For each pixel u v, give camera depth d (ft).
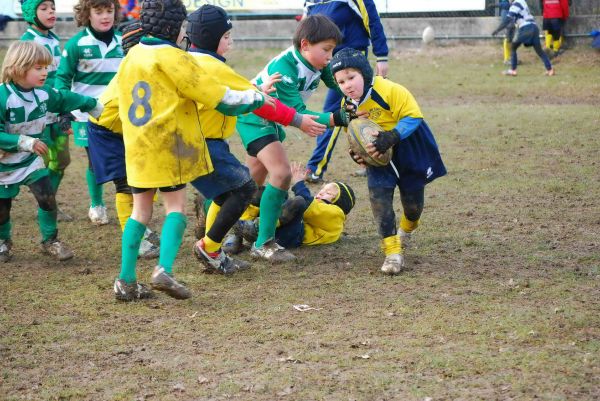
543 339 33.71
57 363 33.09
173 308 39.01
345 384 30.27
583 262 44.37
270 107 40.78
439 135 82.58
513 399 28.68
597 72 122.62
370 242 49.93
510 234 50.01
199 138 38.47
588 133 80.33
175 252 38.81
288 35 150.20
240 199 42.04
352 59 40.86
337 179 67.67
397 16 146.00
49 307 39.70
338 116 42.65
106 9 53.36
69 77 54.39
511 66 123.54
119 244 51.65
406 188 43.73
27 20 56.39
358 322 36.32
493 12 144.25
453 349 32.99
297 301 39.42
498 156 72.18
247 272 44.45
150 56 37.09
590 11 136.15
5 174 46.06
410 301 38.83
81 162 79.71
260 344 34.32
